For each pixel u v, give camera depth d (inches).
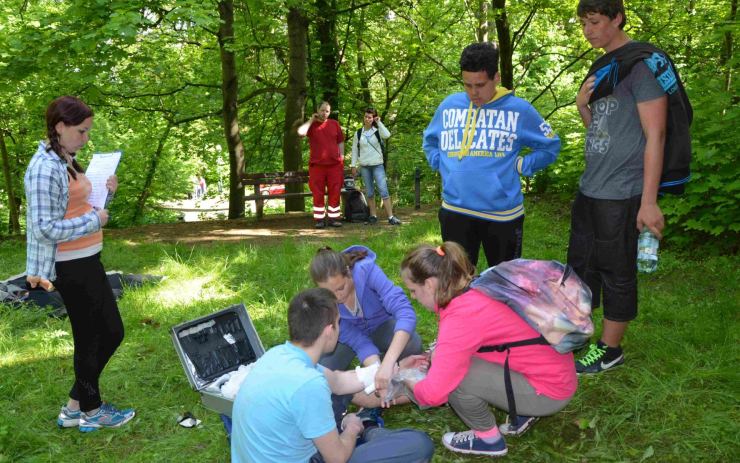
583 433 134.0
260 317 203.5
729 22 309.9
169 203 982.4
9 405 151.2
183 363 132.7
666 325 184.9
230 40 442.3
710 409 138.6
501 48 437.4
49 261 123.4
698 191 254.2
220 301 221.5
